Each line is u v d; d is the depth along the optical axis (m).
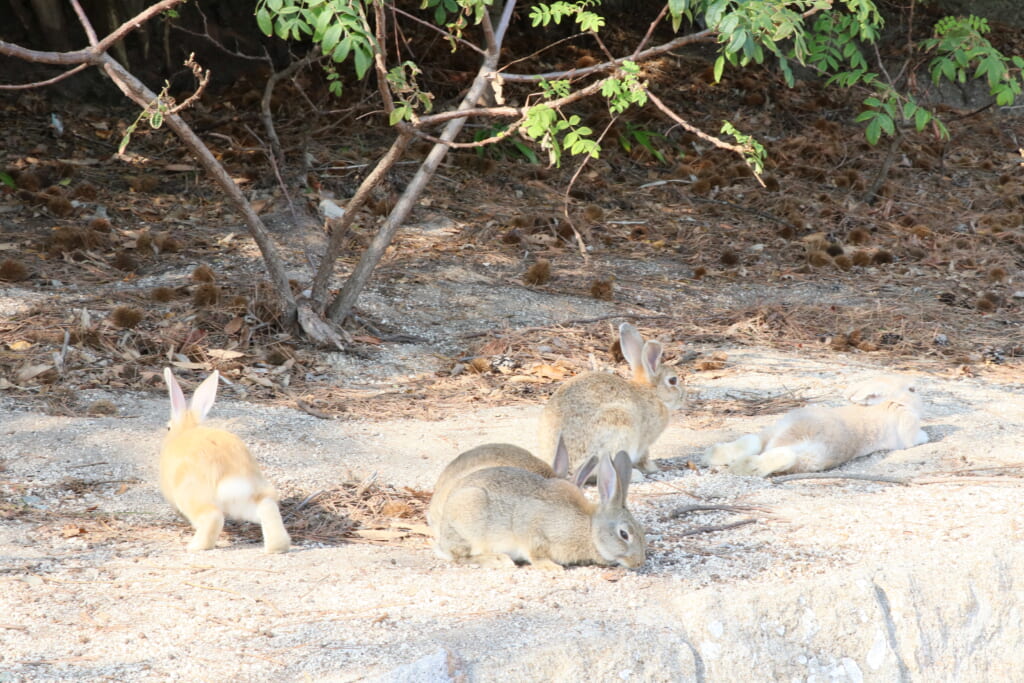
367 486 8.43
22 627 5.78
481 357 12.24
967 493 8.21
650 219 18.50
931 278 16.58
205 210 16.69
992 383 12.06
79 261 14.16
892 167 22.16
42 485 8.20
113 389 10.52
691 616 6.19
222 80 21.25
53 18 19.77
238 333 12.12
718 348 13.13
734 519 7.75
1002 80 16.66
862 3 10.86
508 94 22.06
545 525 6.74
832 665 6.34
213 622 5.88
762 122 23.47
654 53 10.18
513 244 16.56
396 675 5.25
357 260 15.20
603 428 8.66
